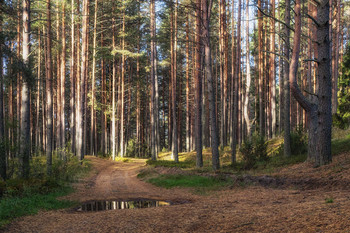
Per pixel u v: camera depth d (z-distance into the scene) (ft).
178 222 20.81
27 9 48.67
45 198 34.81
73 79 102.37
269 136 96.07
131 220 23.08
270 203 24.62
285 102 58.85
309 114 46.60
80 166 74.49
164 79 168.76
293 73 41.55
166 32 95.96
